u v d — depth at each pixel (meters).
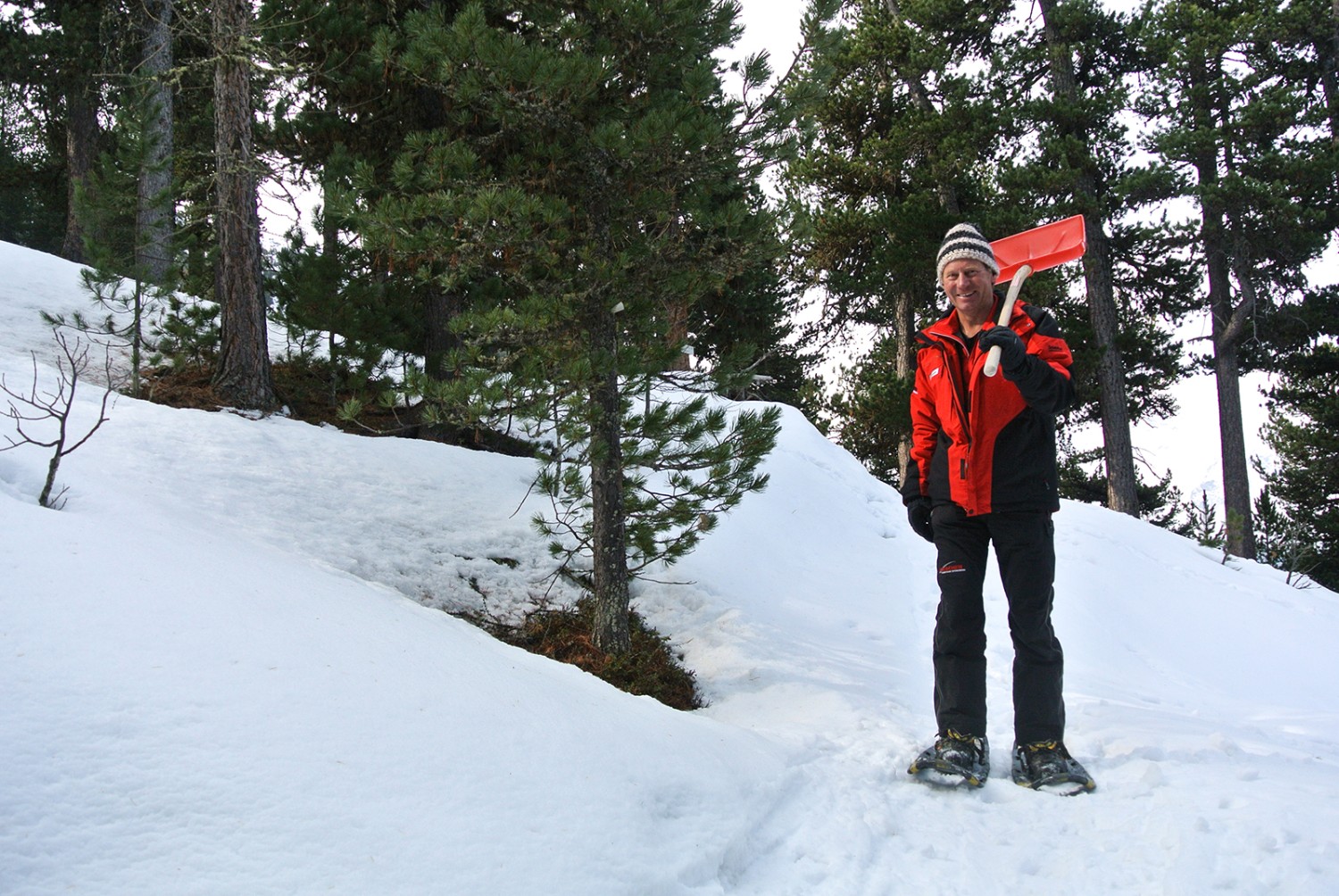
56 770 1.98
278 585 3.29
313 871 1.96
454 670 3.02
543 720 2.87
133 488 5.38
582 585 6.34
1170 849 2.78
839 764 3.65
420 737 2.51
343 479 6.86
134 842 1.89
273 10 7.95
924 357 3.81
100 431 6.46
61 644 2.36
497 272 5.48
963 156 19.25
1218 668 8.03
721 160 5.23
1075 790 3.33
